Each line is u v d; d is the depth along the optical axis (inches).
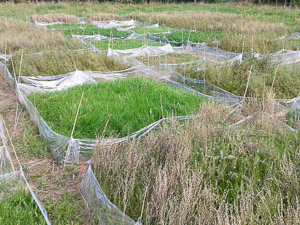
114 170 141.1
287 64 321.7
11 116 231.5
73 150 170.1
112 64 332.8
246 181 138.9
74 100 232.4
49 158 179.8
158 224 114.5
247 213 113.3
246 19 701.3
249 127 189.9
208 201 118.4
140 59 402.6
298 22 709.9
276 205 122.3
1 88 296.0
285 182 135.9
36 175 163.3
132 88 255.0
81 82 281.7
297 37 540.4
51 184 156.9
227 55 409.4
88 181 141.6
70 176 163.0
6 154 162.1
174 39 532.1
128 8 1034.7
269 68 288.5
